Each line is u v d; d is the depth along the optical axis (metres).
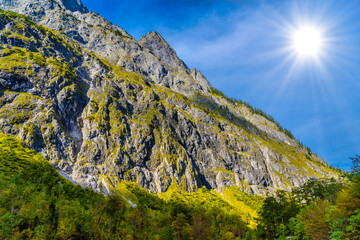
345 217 48.94
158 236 92.25
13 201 85.06
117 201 100.38
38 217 78.25
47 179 128.75
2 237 66.88
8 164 135.88
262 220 93.12
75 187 138.50
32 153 166.38
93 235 80.56
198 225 102.38
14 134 184.62
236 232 128.88
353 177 52.00
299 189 120.88
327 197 89.50
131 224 99.50
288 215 89.88
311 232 59.38
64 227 74.56
